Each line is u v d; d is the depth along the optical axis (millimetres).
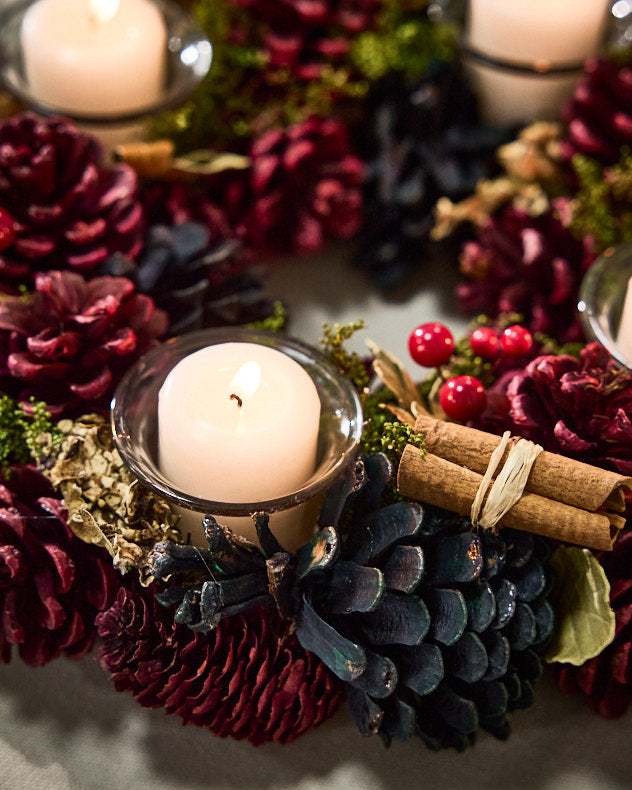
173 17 466
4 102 467
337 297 457
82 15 444
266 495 351
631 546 347
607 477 336
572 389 344
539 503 340
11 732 353
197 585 334
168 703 336
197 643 336
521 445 340
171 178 439
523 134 447
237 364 359
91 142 395
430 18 481
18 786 344
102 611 343
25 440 371
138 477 337
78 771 347
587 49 462
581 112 445
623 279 390
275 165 446
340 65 486
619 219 439
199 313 398
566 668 355
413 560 330
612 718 355
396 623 333
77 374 368
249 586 335
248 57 475
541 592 340
